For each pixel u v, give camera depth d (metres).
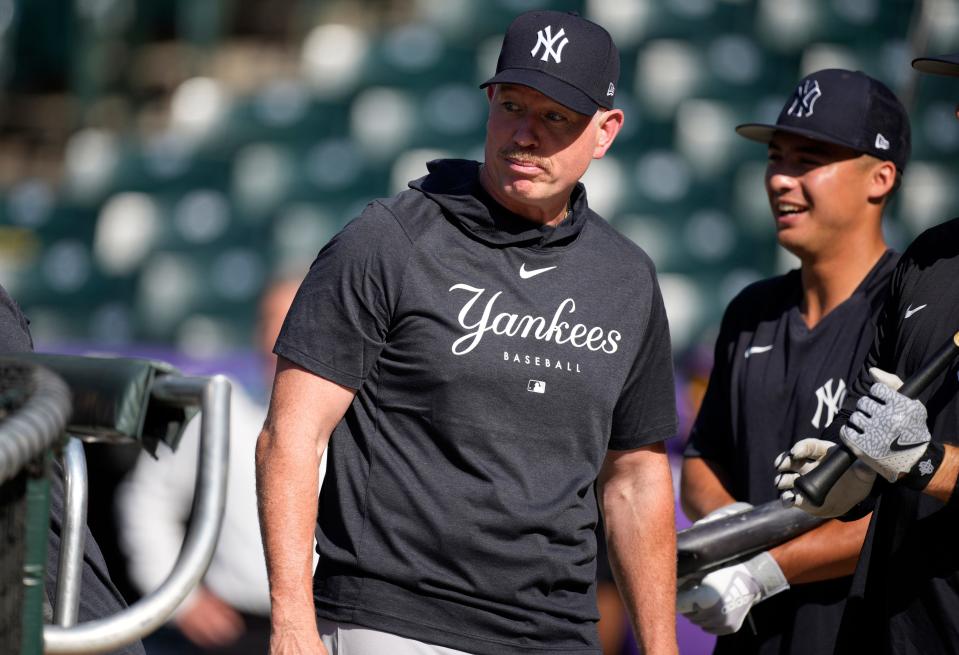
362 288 8.72
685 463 11.94
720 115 36.88
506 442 8.80
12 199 39.84
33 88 41.50
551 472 8.95
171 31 41.91
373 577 8.73
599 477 10.12
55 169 40.91
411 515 8.72
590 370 9.04
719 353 11.86
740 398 11.38
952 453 8.30
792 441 10.93
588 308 9.12
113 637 4.97
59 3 41.56
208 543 5.11
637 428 9.77
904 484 8.36
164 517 12.45
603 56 9.03
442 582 8.68
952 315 8.73
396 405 8.85
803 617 10.70
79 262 38.22
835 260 11.16
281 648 8.22
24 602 4.68
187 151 40.06
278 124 39.91
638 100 37.28
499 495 8.70
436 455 8.79
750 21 38.00
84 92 41.50
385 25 41.38
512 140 8.77
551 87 8.66
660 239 35.12
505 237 8.96
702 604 10.39
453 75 39.94
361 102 39.81
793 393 11.01
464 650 8.70
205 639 12.50
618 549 9.87
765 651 10.88
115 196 39.41
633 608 9.77
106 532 12.44
